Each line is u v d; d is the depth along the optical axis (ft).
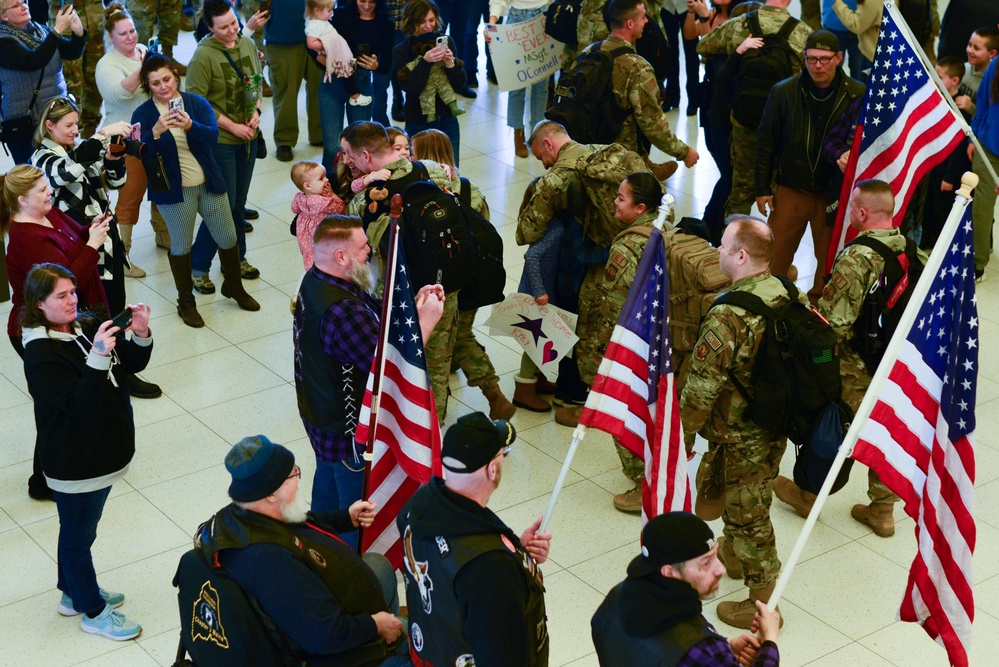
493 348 22.99
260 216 28.78
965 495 11.81
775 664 9.77
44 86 26.02
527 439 20.01
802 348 14.21
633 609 9.38
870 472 17.24
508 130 34.24
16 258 17.72
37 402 14.49
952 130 17.62
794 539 17.46
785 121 22.80
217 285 25.44
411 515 10.18
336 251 14.78
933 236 25.57
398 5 30.73
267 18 29.53
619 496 18.06
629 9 23.34
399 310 13.55
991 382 21.57
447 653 10.13
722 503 15.61
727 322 14.33
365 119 29.86
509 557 9.78
